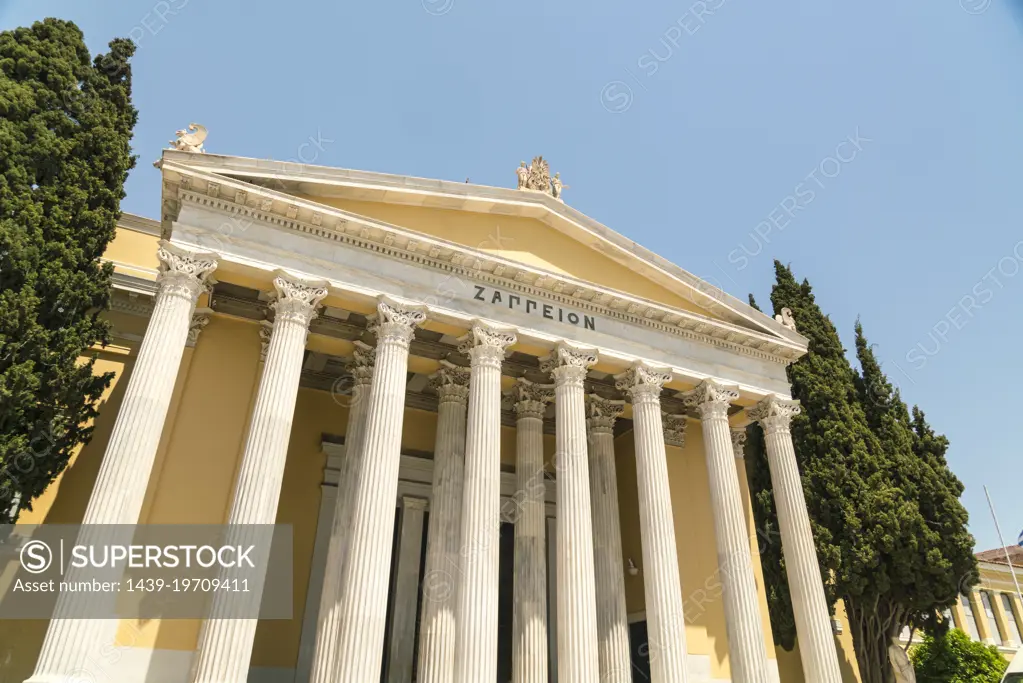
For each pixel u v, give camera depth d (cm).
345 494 2203
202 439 2117
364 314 2248
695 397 2684
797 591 2469
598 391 2900
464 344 2295
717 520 2444
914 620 3038
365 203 2267
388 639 2539
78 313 2022
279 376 1894
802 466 3344
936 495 3105
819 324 3800
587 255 2608
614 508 2662
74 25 2372
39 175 2078
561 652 2008
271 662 2302
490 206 2452
